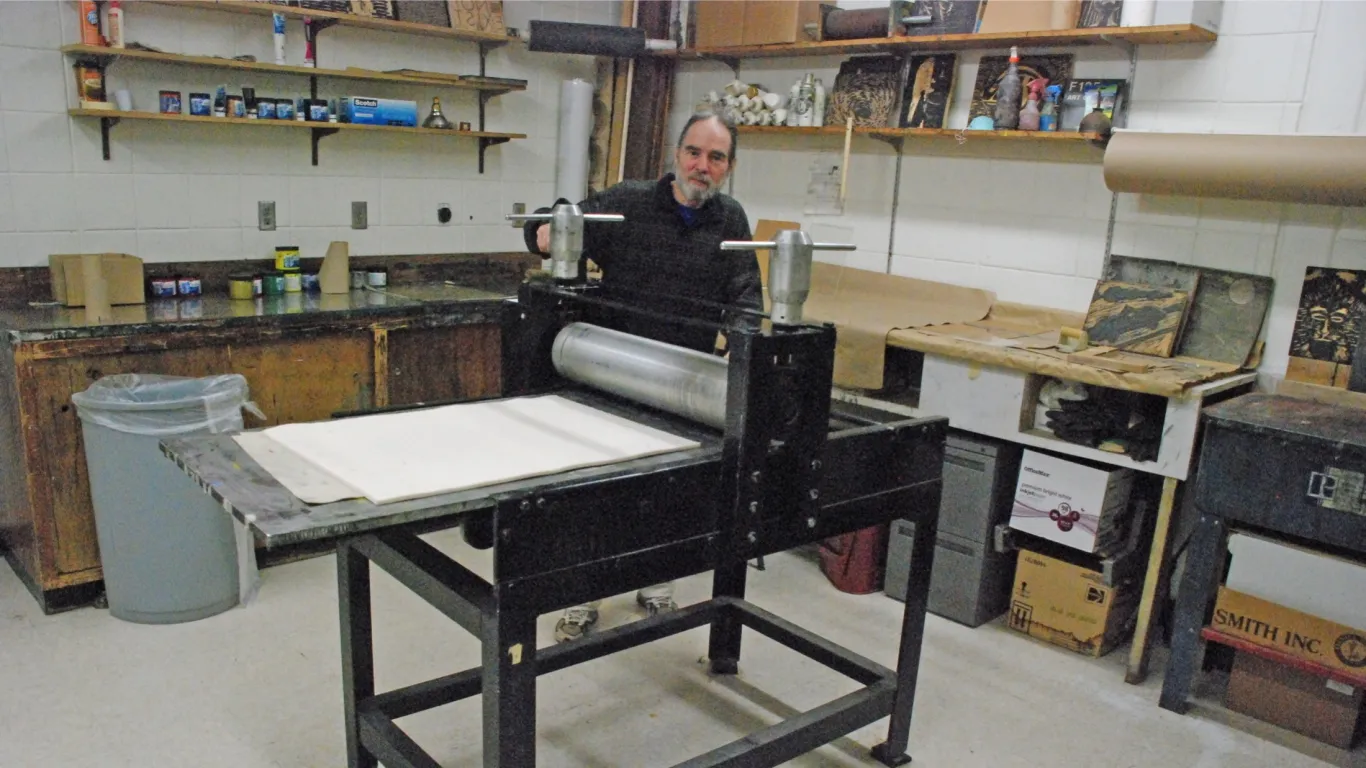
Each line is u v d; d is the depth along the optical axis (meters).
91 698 2.27
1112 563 2.64
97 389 2.53
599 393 2.00
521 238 4.14
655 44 3.92
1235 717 2.44
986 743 2.28
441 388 3.37
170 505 2.53
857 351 3.02
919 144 3.46
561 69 4.11
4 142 2.82
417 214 3.80
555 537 1.37
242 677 2.39
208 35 3.15
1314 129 2.60
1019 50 3.14
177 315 2.79
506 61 3.94
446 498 1.30
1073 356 2.67
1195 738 2.34
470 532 1.52
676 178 2.40
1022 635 2.85
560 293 1.92
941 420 1.95
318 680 2.40
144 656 2.47
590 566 1.42
